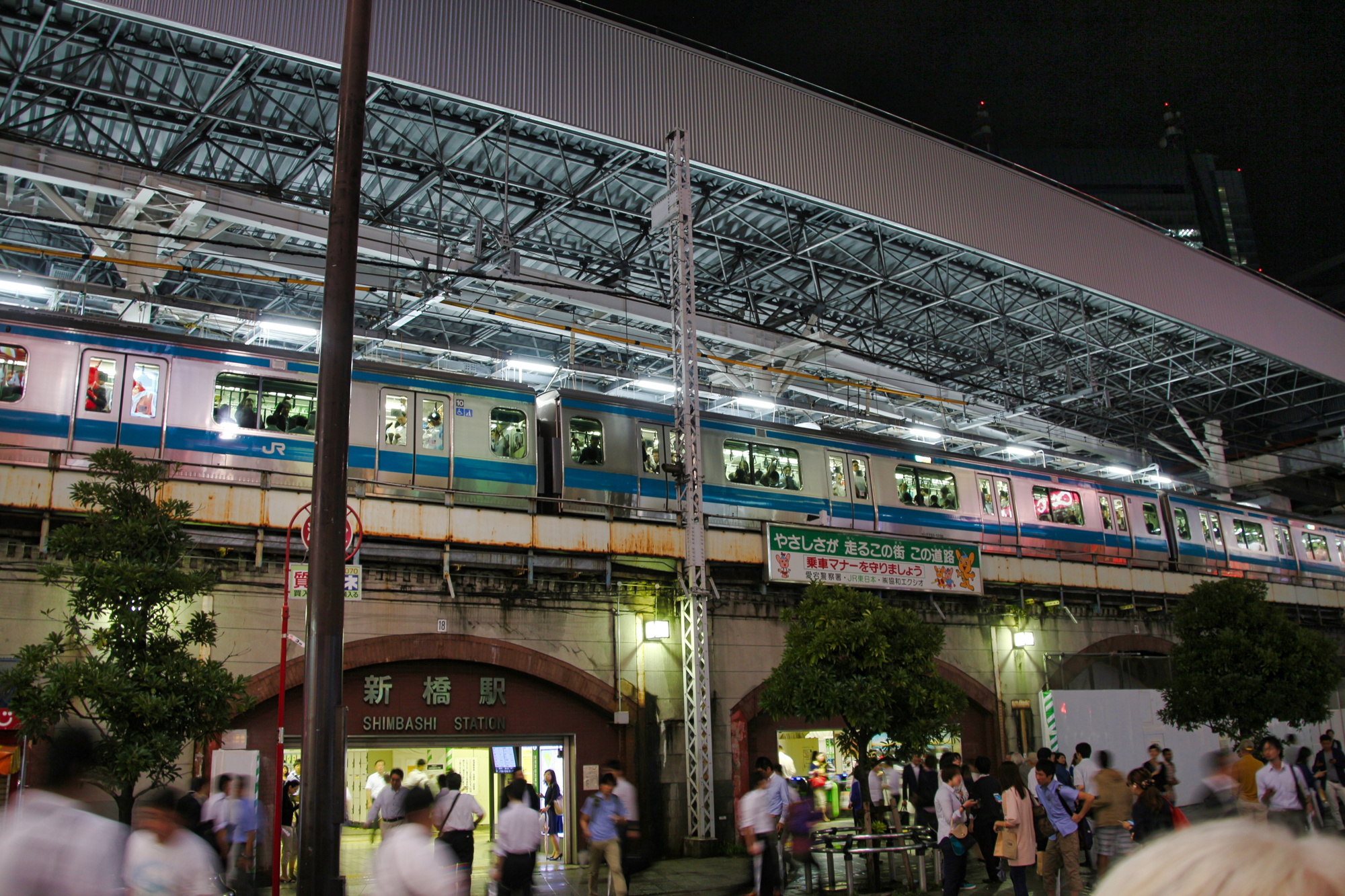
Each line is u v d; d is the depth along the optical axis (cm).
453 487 2116
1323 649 2448
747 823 1360
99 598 1332
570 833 2055
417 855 634
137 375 1845
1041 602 3044
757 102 2839
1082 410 4225
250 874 1204
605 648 2208
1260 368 4428
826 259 3359
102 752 1276
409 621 1980
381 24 2298
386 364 2097
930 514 2891
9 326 1758
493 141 2633
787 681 1862
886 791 1941
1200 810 2323
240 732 1748
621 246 2925
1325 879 129
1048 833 1359
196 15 2061
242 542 1822
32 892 430
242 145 2605
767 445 2617
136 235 2492
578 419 2320
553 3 2547
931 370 3884
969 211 3212
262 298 3369
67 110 2364
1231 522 3847
